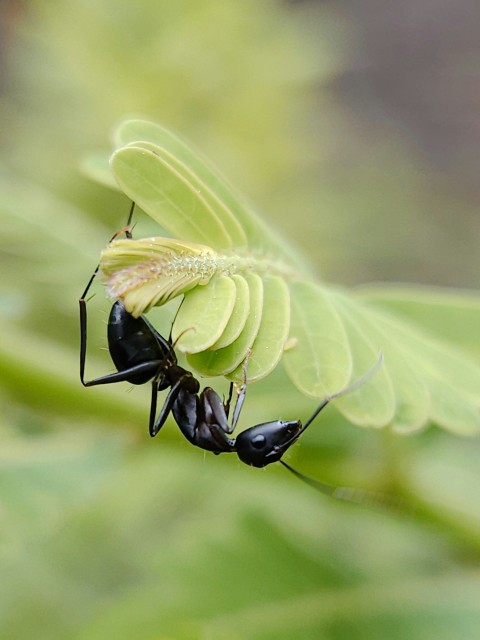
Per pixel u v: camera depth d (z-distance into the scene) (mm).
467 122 282
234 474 81
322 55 150
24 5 135
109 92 126
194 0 129
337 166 196
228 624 74
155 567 76
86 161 68
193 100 134
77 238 87
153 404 70
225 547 77
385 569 76
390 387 64
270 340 60
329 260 156
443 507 75
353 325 65
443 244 212
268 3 145
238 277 60
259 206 143
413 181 228
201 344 58
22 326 84
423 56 301
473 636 73
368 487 75
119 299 58
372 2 311
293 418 75
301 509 81
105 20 127
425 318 76
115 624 74
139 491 87
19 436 77
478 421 65
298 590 76
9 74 138
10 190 89
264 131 140
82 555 90
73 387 77
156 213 61
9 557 76
